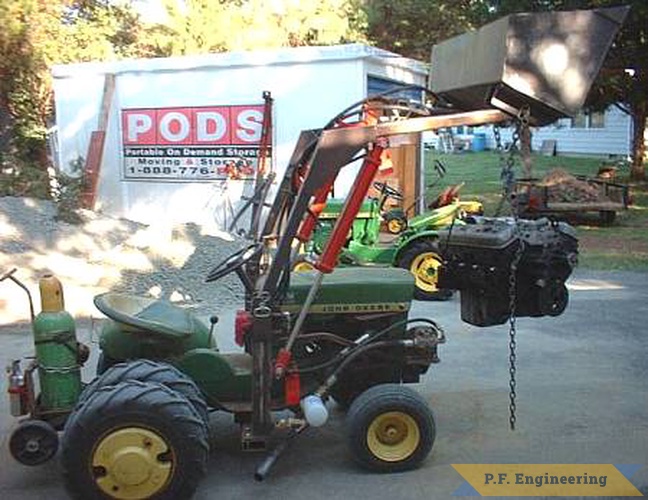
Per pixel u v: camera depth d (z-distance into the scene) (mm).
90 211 12508
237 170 12781
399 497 4062
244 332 4520
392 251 8961
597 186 15359
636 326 7562
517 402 5492
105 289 8625
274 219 4641
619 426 5023
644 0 14172
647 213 16812
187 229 10273
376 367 4684
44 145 16141
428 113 4297
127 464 3748
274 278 4117
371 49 11891
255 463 4516
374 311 4578
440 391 5738
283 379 4344
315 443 4777
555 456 4570
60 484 4285
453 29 18797
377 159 4113
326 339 4516
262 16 18016
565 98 3998
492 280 4566
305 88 12133
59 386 4266
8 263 9344
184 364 4352
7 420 5184
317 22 17984
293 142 12258
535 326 7594
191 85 12969
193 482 3820
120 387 3822
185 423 3793
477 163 30641
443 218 9008
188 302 8523
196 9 17984
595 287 9422
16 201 11578
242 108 12617
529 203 14438
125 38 18453
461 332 7387
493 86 4016
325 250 4227
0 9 12117
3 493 4184
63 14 15789
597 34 3982
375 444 4328
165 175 13375
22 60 13031
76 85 13969
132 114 13469
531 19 3918
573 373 6141
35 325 4277
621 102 20047
